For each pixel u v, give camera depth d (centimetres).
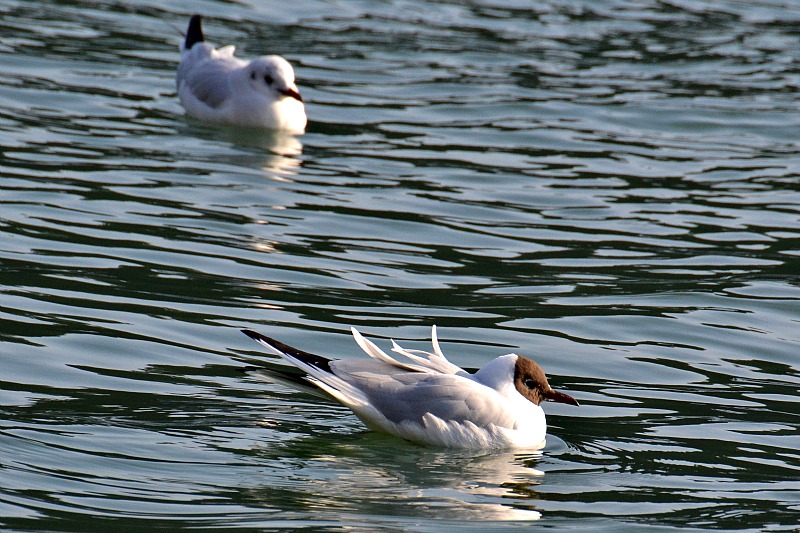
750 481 1131
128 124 2136
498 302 1536
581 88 2494
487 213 1852
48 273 1508
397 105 2336
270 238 1684
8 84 2238
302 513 1015
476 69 2566
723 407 1296
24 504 995
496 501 1064
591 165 2098
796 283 1647
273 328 1410
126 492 1031
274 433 1177
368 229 1753
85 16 2694
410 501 1053
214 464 1097
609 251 1734
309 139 2155
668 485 1116
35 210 1705
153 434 1146
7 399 1191
